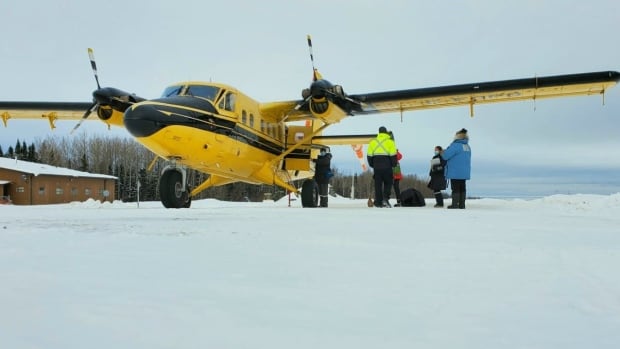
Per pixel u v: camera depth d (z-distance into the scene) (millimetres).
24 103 14992
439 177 12039
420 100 12500
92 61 12305
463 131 10422
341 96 11898
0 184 35875
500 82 11758
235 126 11406
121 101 12328
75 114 15500
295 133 14375
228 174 12359
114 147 71438
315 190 13273
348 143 16031
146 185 64812
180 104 10078
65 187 39625
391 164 11477
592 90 11828
